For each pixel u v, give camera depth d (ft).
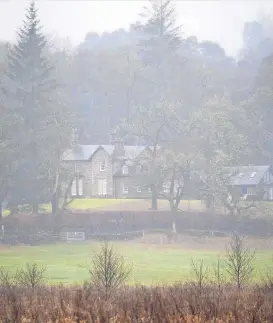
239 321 240.32
